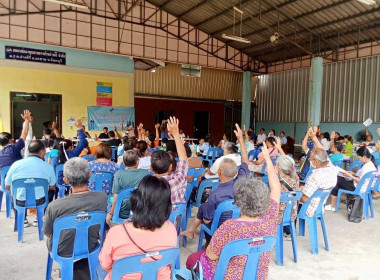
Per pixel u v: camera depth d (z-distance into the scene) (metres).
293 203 3.00
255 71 14.60
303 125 13.43
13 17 9.73
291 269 2.88
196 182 4.20
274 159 5.53
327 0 9.03
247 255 1.70
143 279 1.47
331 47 11.65
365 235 3.76
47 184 3.35
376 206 5.21
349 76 11.49
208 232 2.80
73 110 11.04
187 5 11.45
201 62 13.12
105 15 11.12
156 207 1.47
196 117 15.65
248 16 10.99
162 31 12.22
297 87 13.63
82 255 2.19
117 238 1.46
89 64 11.21
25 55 10.11
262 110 15.49
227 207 2.64
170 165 2.80
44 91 10.51
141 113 14.18
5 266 2.78
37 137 10.52
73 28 10.62
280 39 11.97
